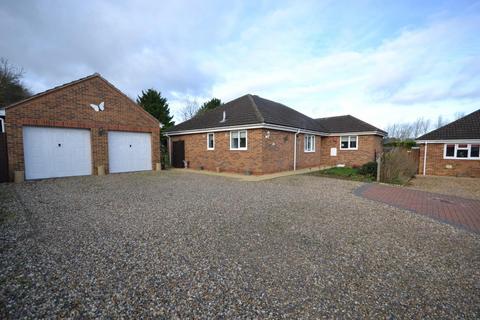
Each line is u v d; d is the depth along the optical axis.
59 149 11.70
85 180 11.02
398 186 10.18
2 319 2.14
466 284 2.86
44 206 6.28
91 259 3.33
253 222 5.04
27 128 10.71
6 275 2.89
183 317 2.22
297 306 2.40
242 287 2.71
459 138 13.89
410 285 2.82
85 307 2.33
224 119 15.38
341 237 4.30
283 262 3.33
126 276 2.91
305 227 4.78
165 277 2.90
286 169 15.37
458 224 5.14
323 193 8.27
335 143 19.81
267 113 14.73
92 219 5.18
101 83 12.97
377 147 19.19
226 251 3.65
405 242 4.13
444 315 2.30
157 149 15.79
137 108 14.61
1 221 5.00
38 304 2.36
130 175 13.01
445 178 13.48
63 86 11.59
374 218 5.48
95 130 12.79
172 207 6.22
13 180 10.39
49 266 3.13
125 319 2.17
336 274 3.04
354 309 2.37
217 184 10.09
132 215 5.50
